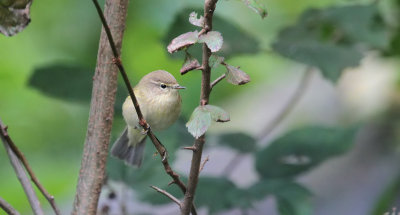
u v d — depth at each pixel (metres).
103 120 6.48
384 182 12.07
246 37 9.79
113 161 8.81
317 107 15.02
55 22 14.01
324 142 8.91
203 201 8.74
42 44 14.13
